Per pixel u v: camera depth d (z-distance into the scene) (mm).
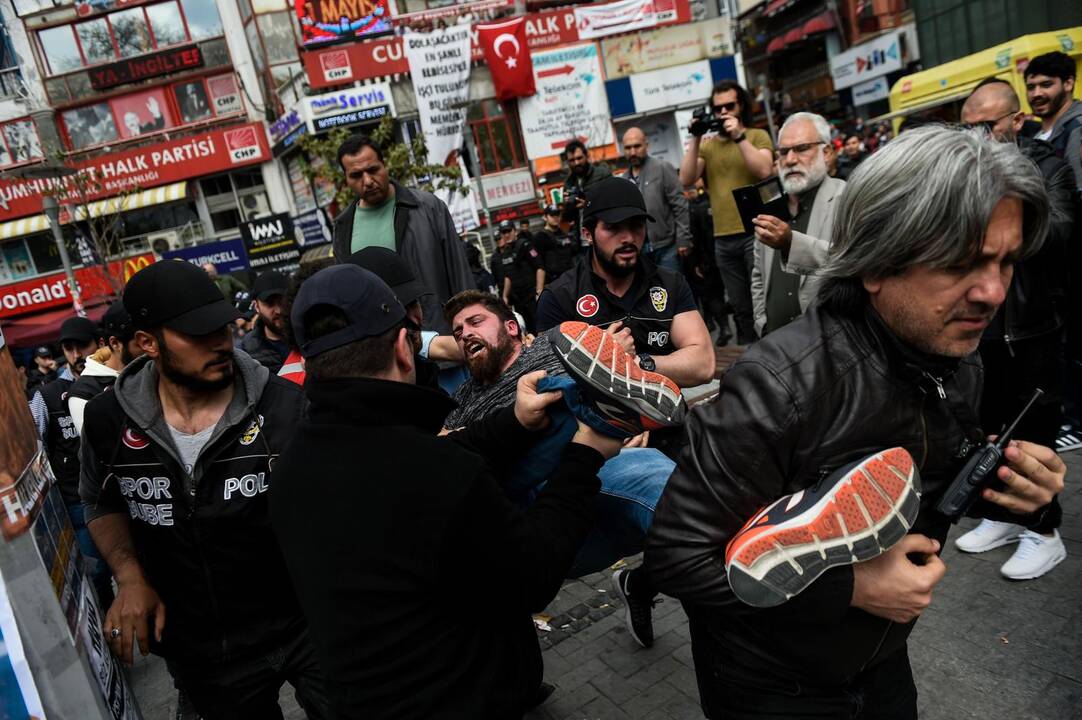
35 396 3953
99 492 2047
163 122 22438
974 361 1297
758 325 3789
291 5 21203
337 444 1344
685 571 1226
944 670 2436
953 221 971
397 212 3623
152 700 3418
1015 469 1184
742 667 1355
